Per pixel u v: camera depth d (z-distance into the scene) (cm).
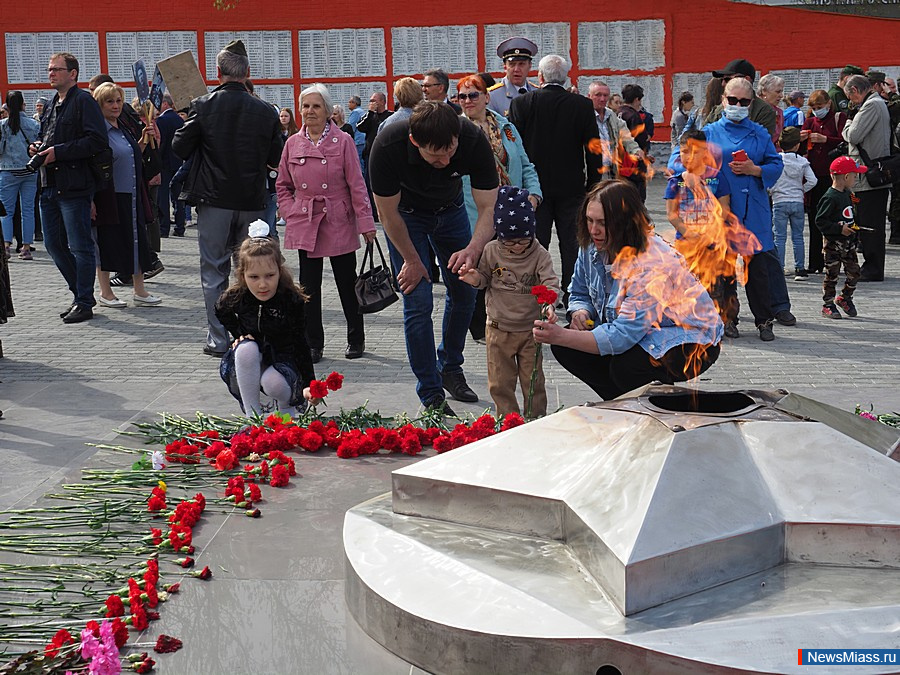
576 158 881
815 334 848
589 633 265
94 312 973
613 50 2216
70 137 894
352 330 779
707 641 259
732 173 820
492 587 295
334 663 291
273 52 2239
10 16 2211
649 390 378
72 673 288
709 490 302
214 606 328
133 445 529
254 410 541
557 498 321
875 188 1082
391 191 577
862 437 337
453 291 627
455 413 614
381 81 2244
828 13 2169
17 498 457
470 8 2212
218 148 770
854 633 262
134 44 2228
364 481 444
